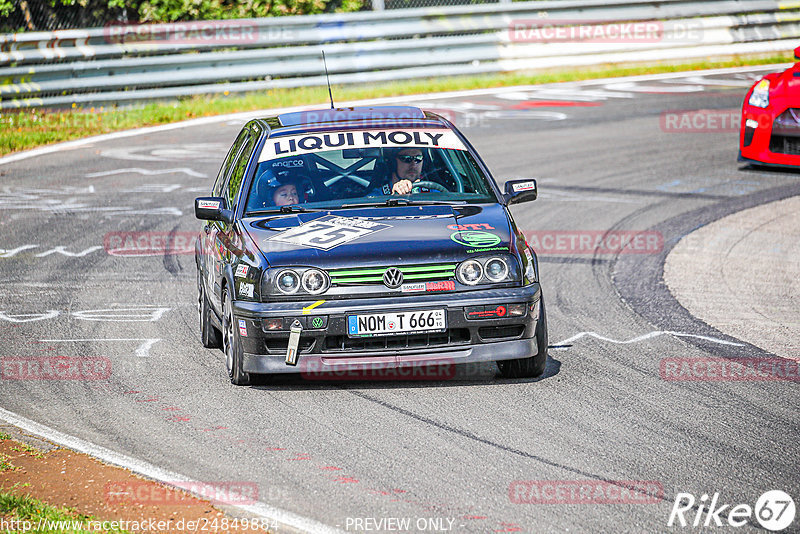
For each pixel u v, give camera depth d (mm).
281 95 65438
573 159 48656
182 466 16031
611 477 15406
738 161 45156
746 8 79500
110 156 51031
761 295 27812
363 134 23453
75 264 32312
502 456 16312
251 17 70938
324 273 19047
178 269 31891
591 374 20984
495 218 20781
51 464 16172
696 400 19219
